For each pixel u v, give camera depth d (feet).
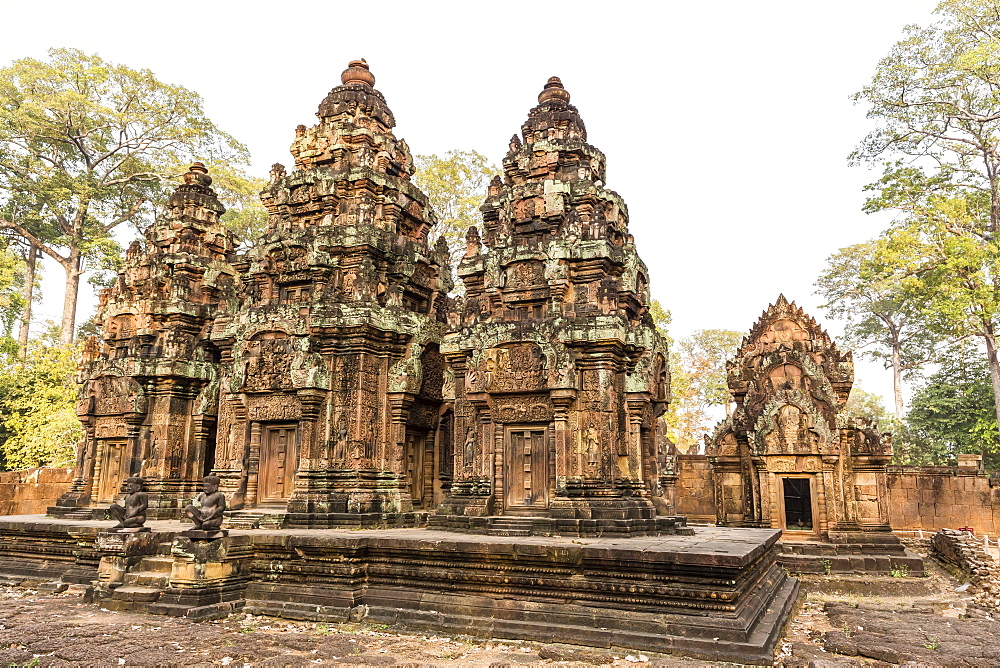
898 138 117.50
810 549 66.23
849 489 68.54
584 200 61.77
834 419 69.46
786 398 70.95
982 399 131.54
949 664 35.01
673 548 40.24
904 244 106.52
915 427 140.87
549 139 64.85
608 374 53.98
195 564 46.09
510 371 55.93
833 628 45.24
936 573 70.03
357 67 77.92
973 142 115.24
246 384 65.72
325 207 70.79
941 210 106.01
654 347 63.82
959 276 104.94
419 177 129.90
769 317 78.64
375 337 66.39
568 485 52.44
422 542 44.57
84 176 124.36
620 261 58.34
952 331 111.45
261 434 66.13
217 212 87.04
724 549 40.42
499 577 42.24
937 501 90.89
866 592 60.54
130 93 126.41
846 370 75.51
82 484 79.25
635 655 36.11
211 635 39.47
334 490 61.93
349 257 67.97
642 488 56.29
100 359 81.30
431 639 40.34
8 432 114.62
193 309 79.71
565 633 38.65
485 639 40.16
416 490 70.28
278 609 45.73
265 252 70.44
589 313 55.93
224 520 61.67
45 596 52.80
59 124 121.80
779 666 34.81
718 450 76.33
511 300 59.52
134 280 82.38
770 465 70.90
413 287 73.00
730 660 35.06
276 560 48.60
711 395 197.36
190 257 81.20
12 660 34.42
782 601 47.50
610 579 39.83
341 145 72.23
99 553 51.03
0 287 111.96
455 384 59.52
